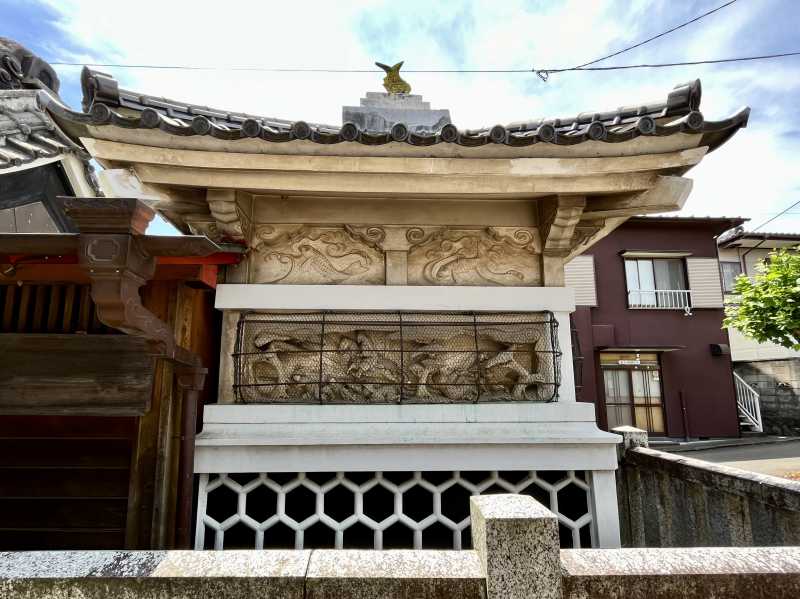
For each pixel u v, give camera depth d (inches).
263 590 62.6
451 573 64.1
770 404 634.8
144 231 82.8
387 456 123.3
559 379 133.1
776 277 278.8
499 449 126.2
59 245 81.8
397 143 110.0
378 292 133.9
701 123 106.3
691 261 596.1
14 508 112.0
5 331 114.7
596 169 118.2
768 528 105.7
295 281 138.2
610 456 128.0
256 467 120.3
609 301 582.6
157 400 116.6
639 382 582.2
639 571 64.7
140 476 112.7
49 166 193.3
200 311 138.8
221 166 114.7
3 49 216.7
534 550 62.7
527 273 143.0
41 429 114.7
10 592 62.6
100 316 79.9
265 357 129.8
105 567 64.9
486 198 138.4
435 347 136.1
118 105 116.9
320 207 138.3
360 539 131.2
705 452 500.1
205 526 119.7
